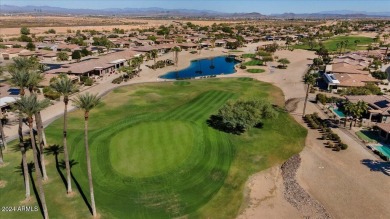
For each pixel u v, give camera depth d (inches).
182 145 2155.5
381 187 1878.7
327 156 2246.6
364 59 5753.0
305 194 1798.7
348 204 1717.5
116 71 5000.0
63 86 1513.3
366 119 2942.9
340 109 3097.9
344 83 4013.3
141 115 2780.5
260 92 3828.7
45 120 2723.9
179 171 1908.2
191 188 1777.8
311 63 5979.3
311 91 3951.8
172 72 5260.8
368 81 4192.9
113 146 2113.7
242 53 7283.5
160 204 1637.6
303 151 2313.0
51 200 1621.6
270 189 1844.2
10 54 5880.9
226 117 2434.8
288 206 1696.6
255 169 2036.2
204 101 3248.0
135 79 4566.9
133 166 1920.5
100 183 1777.8
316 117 2940.5
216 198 1716.3
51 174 1843.0
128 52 6190.9
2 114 2844.5
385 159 2197.3
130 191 1722.4
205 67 5797.2
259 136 2470.5
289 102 3499.0
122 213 1557.6
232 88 3966.5
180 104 3203.7
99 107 3112.7
